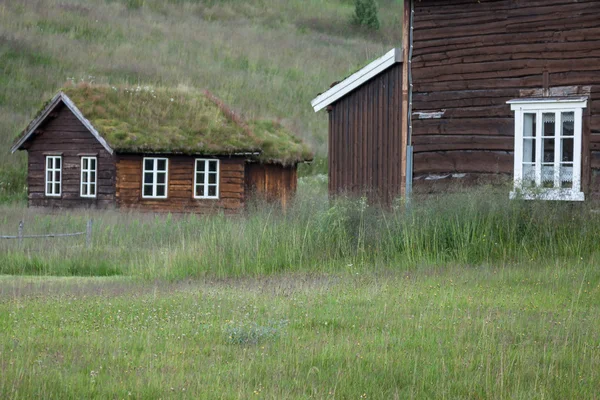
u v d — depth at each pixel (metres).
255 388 14.41
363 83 39.06
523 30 34.09
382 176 38.47
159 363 16.17
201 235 34.59
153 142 57.62
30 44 98.06
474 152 35.16
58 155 60.72
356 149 39.31
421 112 36.59
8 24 102.56
